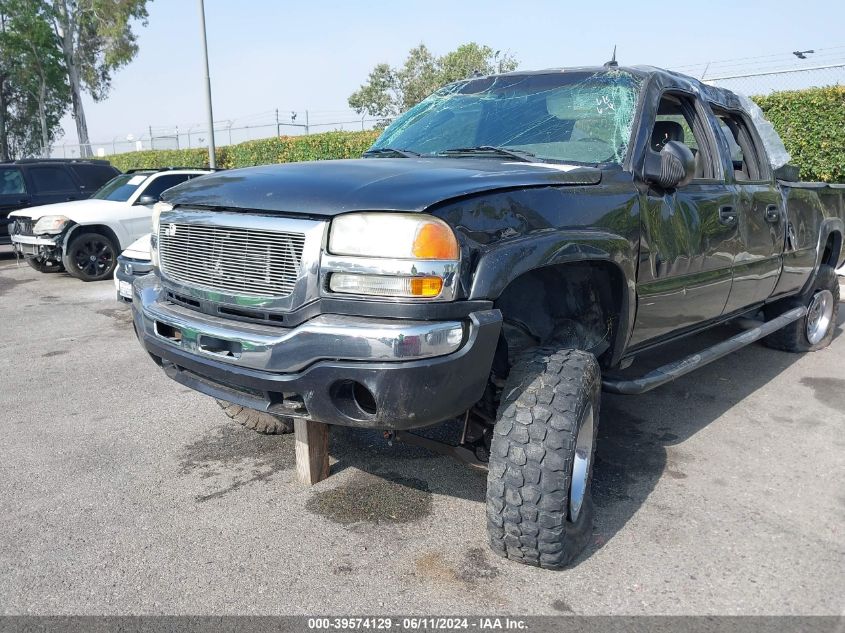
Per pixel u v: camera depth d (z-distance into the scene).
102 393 4.90
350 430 4.05
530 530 2.50
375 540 2.88
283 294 2.47
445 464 3.61
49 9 47.69
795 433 4.04
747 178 4.50
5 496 3.31
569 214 2.75
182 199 2.88
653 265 3.26
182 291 2.84
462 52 36.97
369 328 2.28
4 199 11.98
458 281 2.32
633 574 2.62
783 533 2.93
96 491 3.35
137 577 2.62
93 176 13.01
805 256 5.11
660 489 3.33
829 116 10.34
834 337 6.35
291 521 3.04
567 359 2.65
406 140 3.88
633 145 3.28
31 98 52.88
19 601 2.48
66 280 10.31
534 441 2.48
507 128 3.61
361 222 2.35
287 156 20.03
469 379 2.37
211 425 4.24
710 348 3.98
